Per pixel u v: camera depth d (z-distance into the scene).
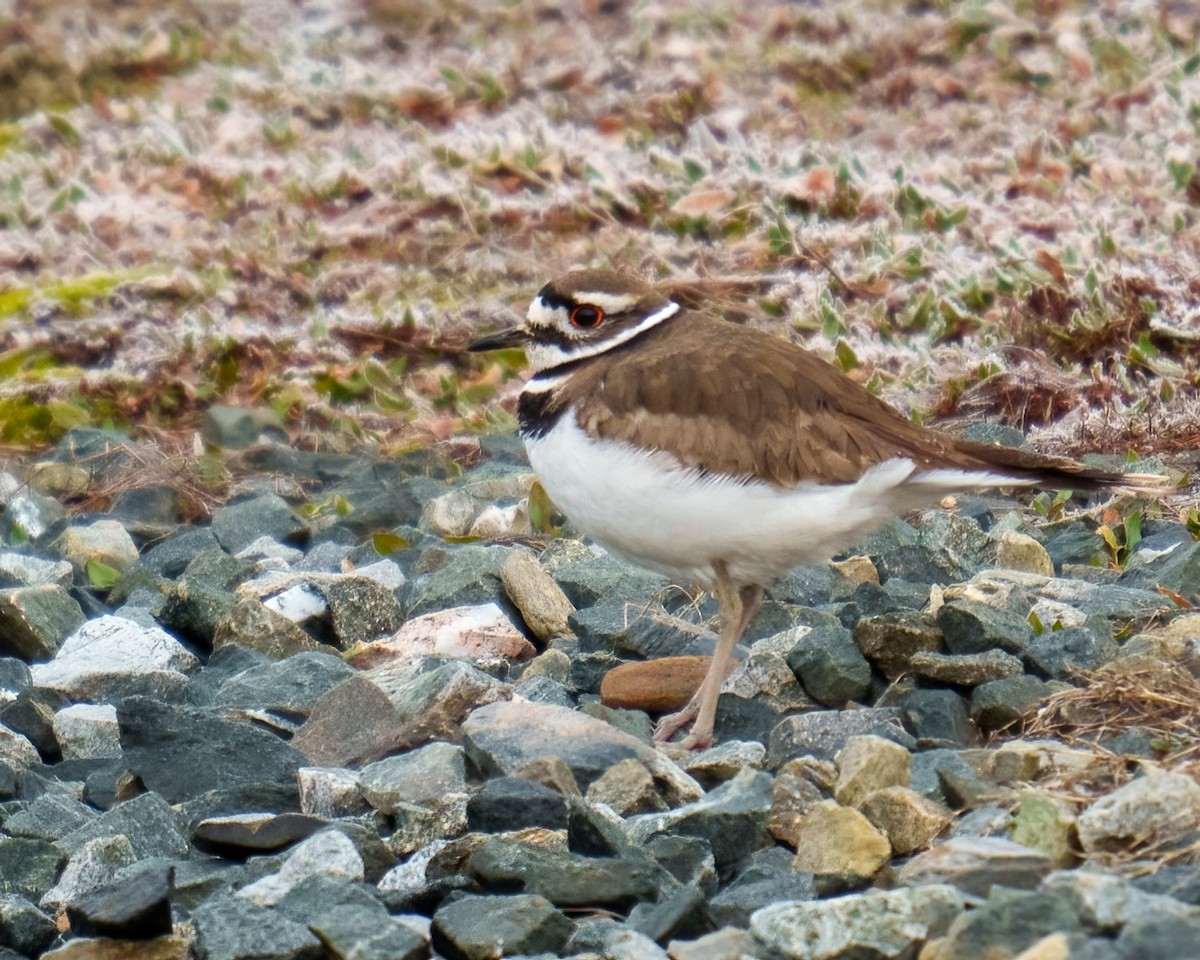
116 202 20.25
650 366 9.06
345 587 11.39
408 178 20.31
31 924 7.65
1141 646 9.24
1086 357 15.45
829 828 7.41
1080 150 19.28
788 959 6.56
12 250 19.41
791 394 8.95
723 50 23.84
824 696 9.49
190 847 8.48
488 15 26.48
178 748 9.16
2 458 15.84
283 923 7.27
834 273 17.06
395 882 7.87
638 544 9.16
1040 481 8.95
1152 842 6.97
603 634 10.55
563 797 8.09
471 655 10.71
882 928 6.52
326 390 16.97
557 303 9.59
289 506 14.49
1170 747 7.94
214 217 20.11
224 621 11.06
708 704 9.23
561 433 9.14
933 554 11.61
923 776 8.12
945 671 9.12
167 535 13.96
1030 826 7.14
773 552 9.04
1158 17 22.86
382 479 15.05
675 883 7.54
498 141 20.48
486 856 7.62
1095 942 5.92
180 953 7.36
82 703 10.15
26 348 17.58
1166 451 13.74
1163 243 16.75
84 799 9.13
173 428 16.62
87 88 24.62
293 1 28.23
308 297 18.41
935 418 14.83
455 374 17.17
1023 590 10.45
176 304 18.39
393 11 27.05
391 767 8.70
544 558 12.30
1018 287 16.00
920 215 18.09
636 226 19.08
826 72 22.78
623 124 21.77
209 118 22.88
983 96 21.81
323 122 22.88
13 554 12.88
